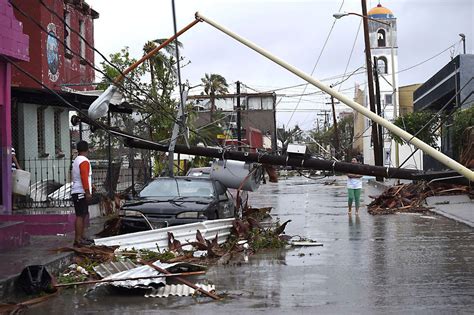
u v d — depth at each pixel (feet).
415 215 63.52
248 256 38.86
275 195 107.34
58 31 72.38
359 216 64.28
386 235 47.88
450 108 107.65
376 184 129.29
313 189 127.65
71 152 78.33
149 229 41.42
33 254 33.99
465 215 58.13
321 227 54.54
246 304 25.89
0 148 43.60
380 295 27.14
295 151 45.47
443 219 58.75
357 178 65.16
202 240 38.68
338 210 72.54
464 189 75.46
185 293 27.86
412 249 40.37
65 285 28.55
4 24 41.91
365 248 41.34
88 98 61.21
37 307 26.00
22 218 44.34
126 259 33.99
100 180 67.46
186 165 107.65
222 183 50.52
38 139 65.92
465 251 39.01
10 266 30.07
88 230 47.55
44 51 67.56
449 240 44.14
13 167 48.39
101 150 78.54
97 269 30.86
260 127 223.30
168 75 91.25
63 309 25.58
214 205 44.29
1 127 43.52
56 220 44.60
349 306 25.27
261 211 61.21
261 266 35.06
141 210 42.01
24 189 45.37
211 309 25.12
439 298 26.32
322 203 84.74
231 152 48.83
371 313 24.03
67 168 71.87
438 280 30.14
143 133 81.56
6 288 27.02
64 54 74.18
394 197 70.38
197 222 40.96
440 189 76.64
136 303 26.37
